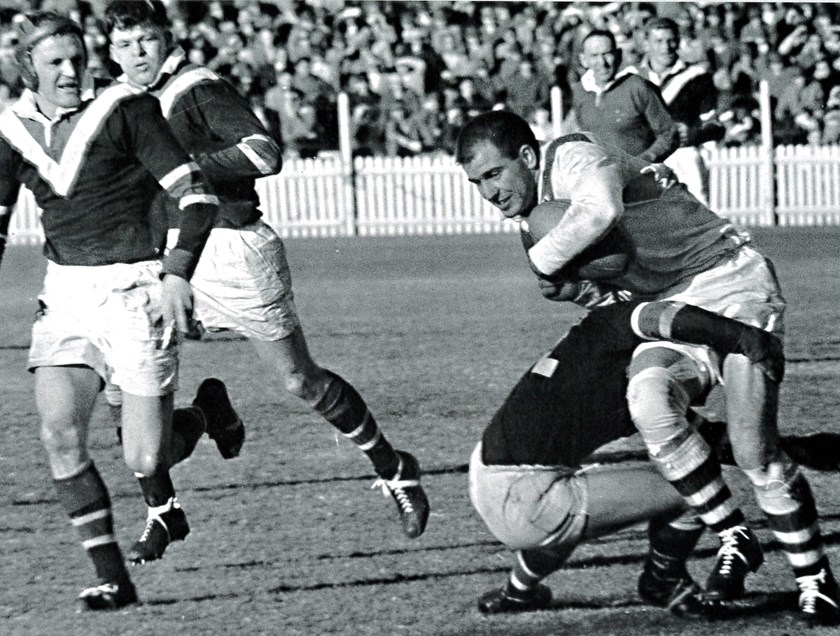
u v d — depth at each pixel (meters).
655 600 4.46
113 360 4.70
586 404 4.21
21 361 10.25
